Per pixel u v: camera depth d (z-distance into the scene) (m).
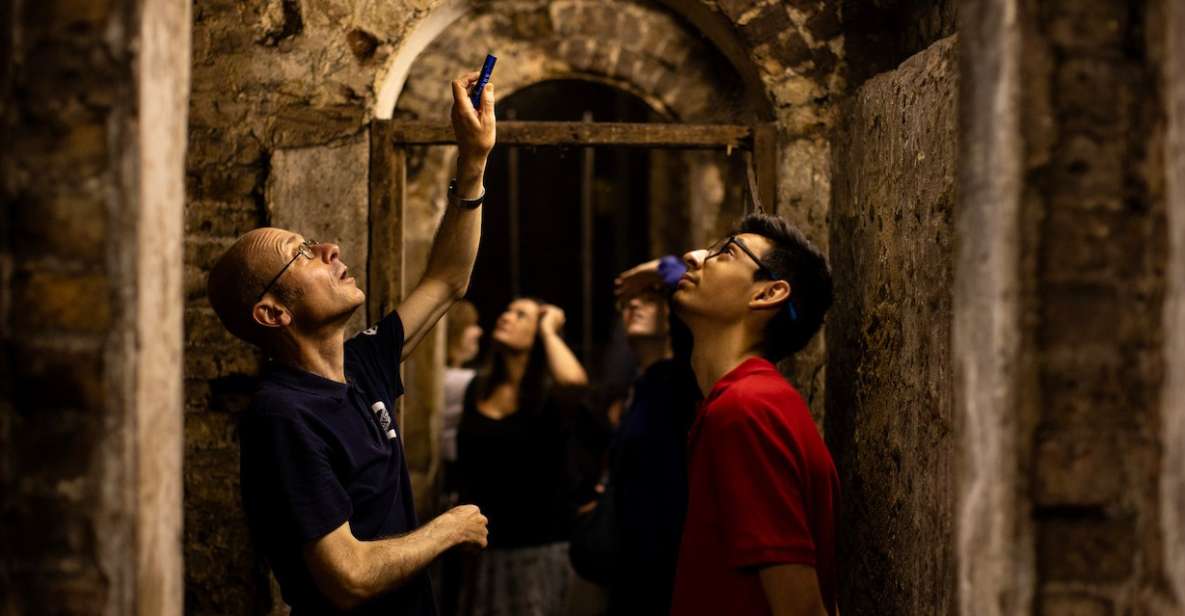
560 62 5.32
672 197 6.68
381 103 2.57
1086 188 1.31
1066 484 1.31
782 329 2.02
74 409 1.27
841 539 2.61
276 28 2.50
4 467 1.27
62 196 1.26
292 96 2.51
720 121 5.34
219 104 2.51
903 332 2.16
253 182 2.52
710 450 1.82
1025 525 1.31
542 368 3.84
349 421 1.91
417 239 5.23
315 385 1.90
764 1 2.61
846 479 2.56
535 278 7.93
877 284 2.33
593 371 7.67
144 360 1.28
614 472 2.72
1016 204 1.30
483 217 7.93
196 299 2.52
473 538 2.00
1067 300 1.31
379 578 1.79
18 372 1.27
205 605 2.52
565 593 3.78
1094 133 1.31
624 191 7.71
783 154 2.62
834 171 2.62
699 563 1.83
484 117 2.21
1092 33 1.31
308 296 1.91
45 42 1.26
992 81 1.33
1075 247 1.31
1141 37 1.31
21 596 1.27
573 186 7.88
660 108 5.38
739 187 5.71
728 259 2.01
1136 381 1.32
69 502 1.27
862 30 2.61
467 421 3.83
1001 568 1.32
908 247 2.13
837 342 2.63
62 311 1.26
